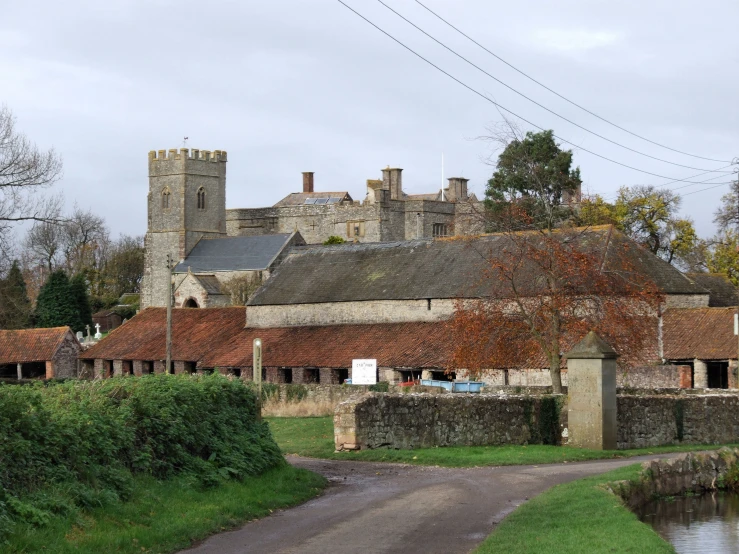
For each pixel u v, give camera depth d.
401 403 35.47
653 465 27.73
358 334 75.00
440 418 35.94
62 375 88.56
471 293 69.00
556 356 42.19
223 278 129.50
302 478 27.88
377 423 35.12
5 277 76.75
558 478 28.12
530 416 37.44
